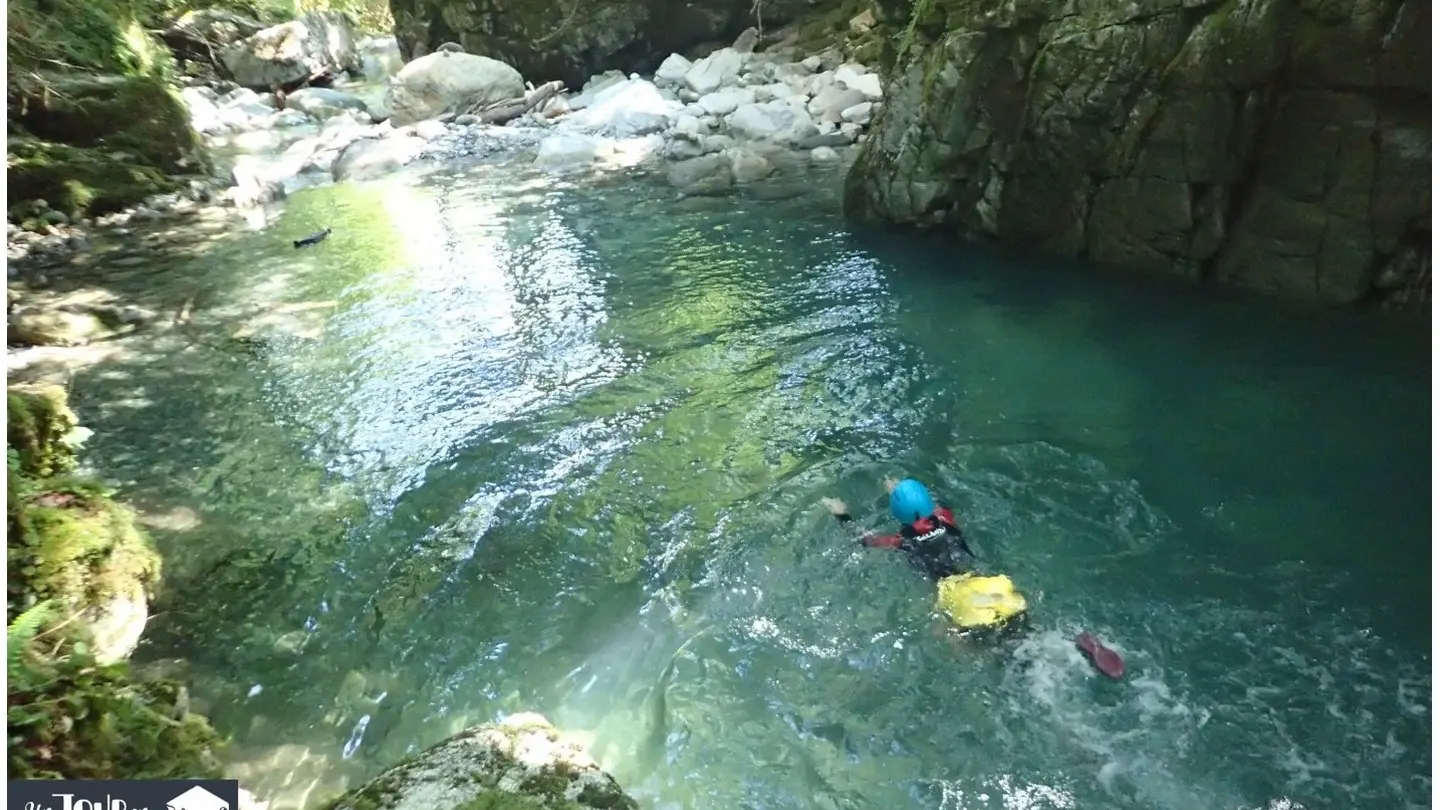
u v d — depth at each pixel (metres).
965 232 8.96
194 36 19.73
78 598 4.05
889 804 3.34
